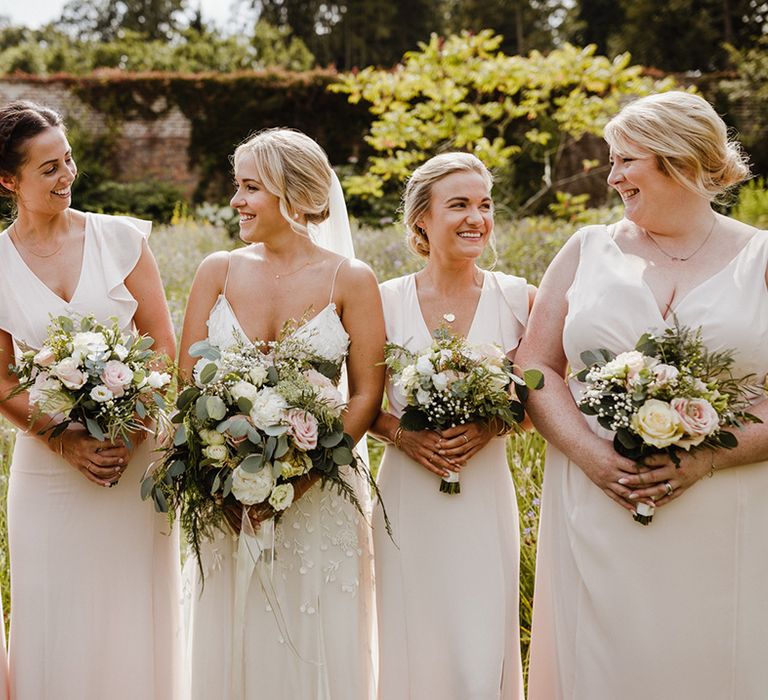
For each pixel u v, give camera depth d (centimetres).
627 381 243
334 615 281
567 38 3169
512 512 298
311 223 303
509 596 292
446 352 267
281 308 290
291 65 2773
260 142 285
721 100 1539
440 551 286
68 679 286
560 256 287
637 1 2559
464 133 843
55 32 3856
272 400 255
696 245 266
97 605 290
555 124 1032
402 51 3272
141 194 1503
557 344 284
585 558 265
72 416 269
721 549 254
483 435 278
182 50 2472
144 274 303
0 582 360
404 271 671
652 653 255
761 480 257
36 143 276
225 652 281
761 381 256
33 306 288
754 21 2538
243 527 268
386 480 297
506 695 289
